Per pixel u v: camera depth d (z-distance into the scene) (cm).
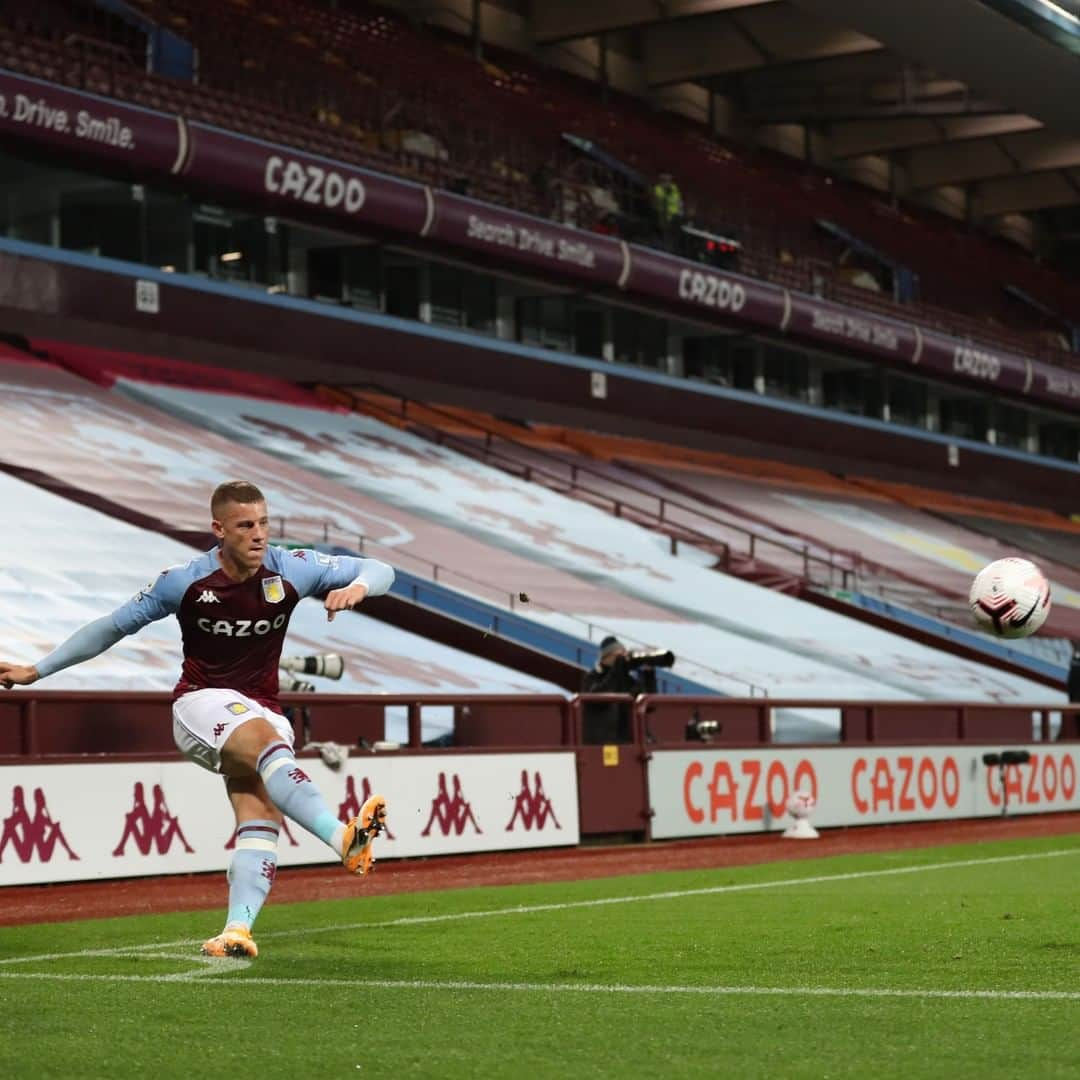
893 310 4838
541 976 635
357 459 2967
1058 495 5334
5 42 2816
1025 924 811
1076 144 5288
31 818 1117
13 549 2017
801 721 2078
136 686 1762
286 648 1956
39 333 2859
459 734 1451
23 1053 463
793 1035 488
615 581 2752
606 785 1535
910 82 4719
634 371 3956
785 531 3569
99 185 2948
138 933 824
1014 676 3012
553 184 3928
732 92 5053
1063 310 6019
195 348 3092
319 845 1279
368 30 4006
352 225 3303
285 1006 550
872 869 1248
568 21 4459
